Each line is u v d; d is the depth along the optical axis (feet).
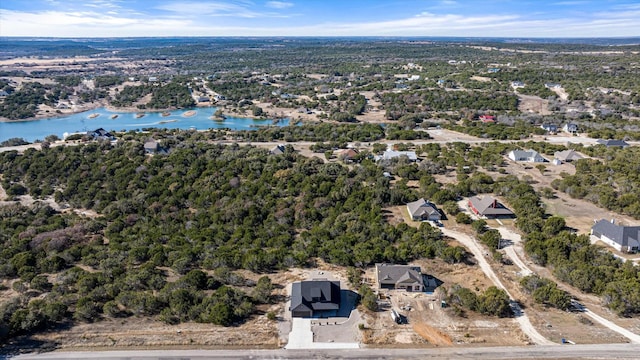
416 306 209.67
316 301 204.64
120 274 234.17
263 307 209.46
